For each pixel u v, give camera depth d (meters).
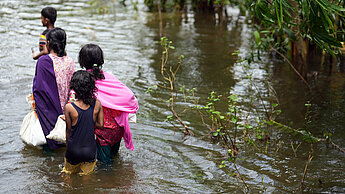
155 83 7.27
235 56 8.86
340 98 6.62
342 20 5.86
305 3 4.40
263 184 4.08
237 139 5.30
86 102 4.22
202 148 5.06
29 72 7.54
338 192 4.06
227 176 4.39
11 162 4.57
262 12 4.73
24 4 13.61
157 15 12.80
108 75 4.72
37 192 4.00
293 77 7.64
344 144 5.11
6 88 6.73
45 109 4.83
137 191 4.06
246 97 6.69
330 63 8.20
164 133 5.45
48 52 5.07
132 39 10.07
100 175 4.39
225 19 12.38
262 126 5.66
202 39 10.20
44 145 5.00
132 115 4.96
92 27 11.03
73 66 4.97
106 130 4.61
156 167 4.58
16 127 5.41
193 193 4.04
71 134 4.25
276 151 4.98
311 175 4.41
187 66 8.21
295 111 6.14
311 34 4.81
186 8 13.88
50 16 5.49
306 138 4.94
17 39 9.66
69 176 4.34
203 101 6.52
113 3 14.28
